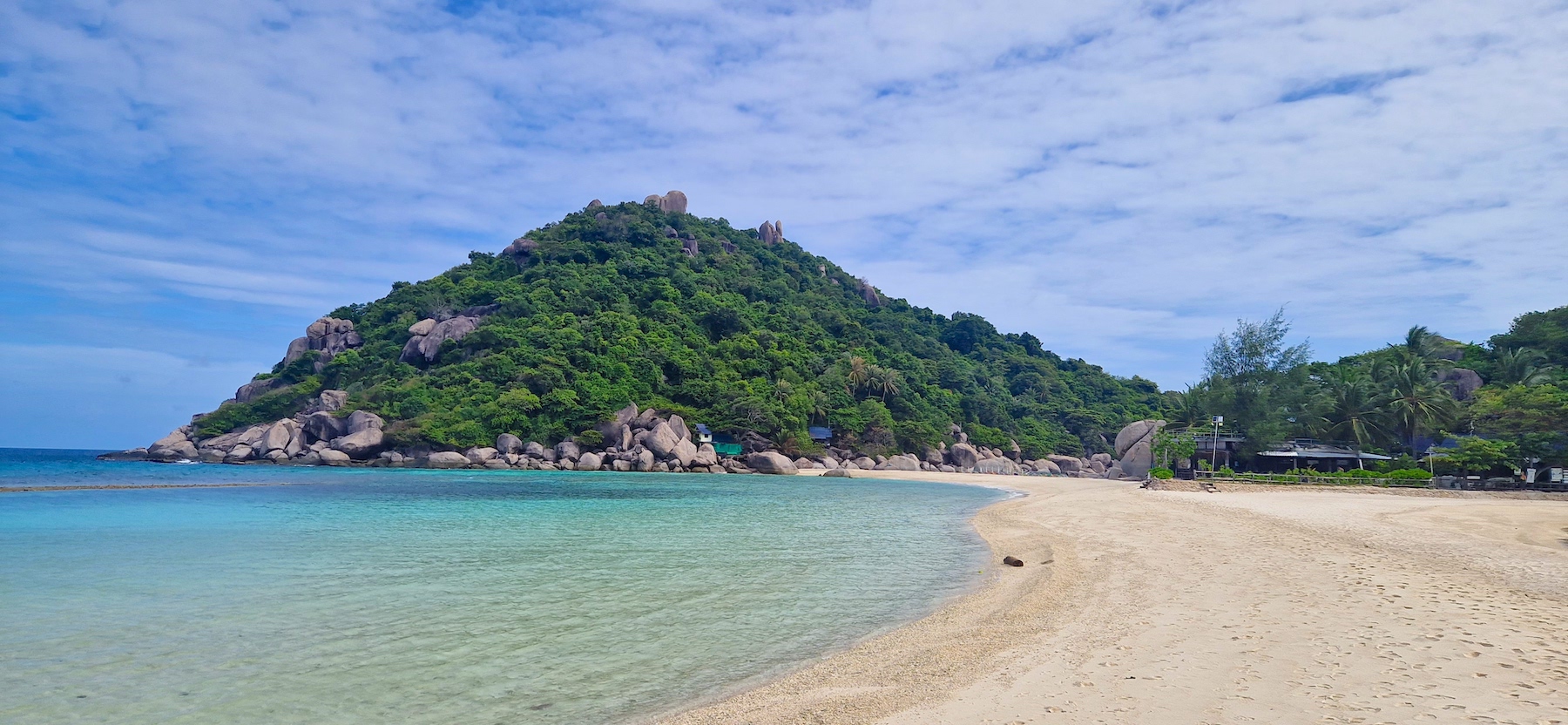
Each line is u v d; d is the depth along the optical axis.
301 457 81.38
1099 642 10.99
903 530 28.73
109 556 20.50
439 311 107.69
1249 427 68.50
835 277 166.88
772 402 95.88
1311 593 13.74
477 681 10.45
